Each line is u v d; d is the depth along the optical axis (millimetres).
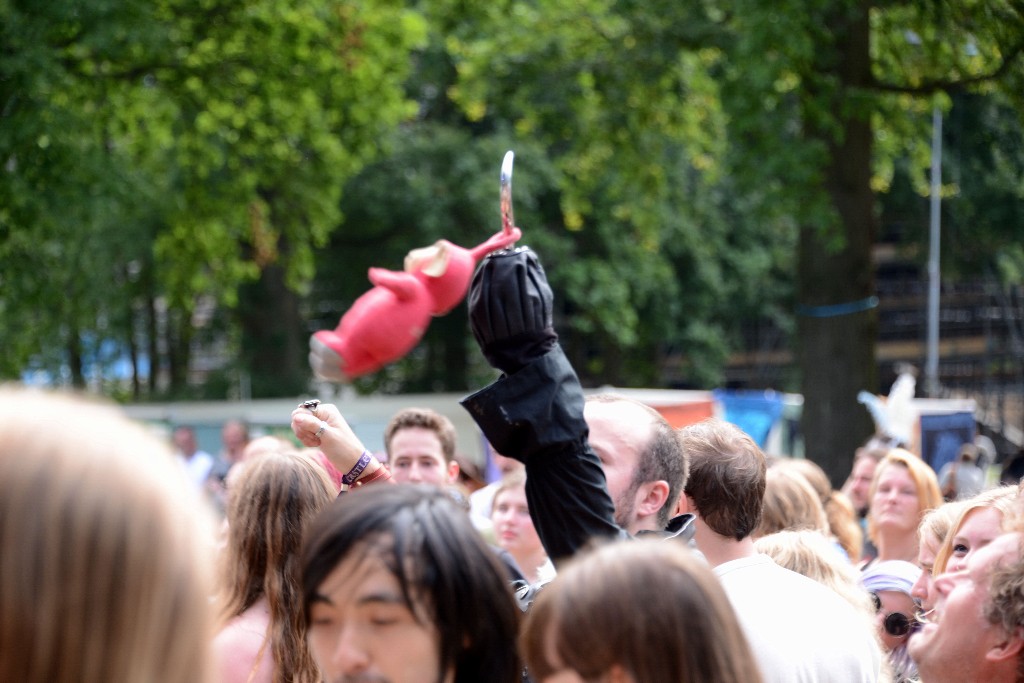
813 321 14711
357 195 27266
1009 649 2682
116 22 14023
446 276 2436
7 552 1174
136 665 1206
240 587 3229
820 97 13078
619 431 3166
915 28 13273
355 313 2314
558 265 28141
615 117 17047
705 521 3506
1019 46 10664
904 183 26453
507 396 2531
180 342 31625
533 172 27281
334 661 1913
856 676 3152
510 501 5715
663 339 32375
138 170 17984
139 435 1287
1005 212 17484
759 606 3203
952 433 14664
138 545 1215
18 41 12992
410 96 28672
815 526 5246
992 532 3215
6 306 15258
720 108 15094
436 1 18625
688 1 15367
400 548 1896
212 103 17094
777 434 18234
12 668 1174
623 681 1680
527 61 16703
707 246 30406
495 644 1991
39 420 1239
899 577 4777
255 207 19250
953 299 39688
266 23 16406
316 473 3330
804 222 13320
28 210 13391
